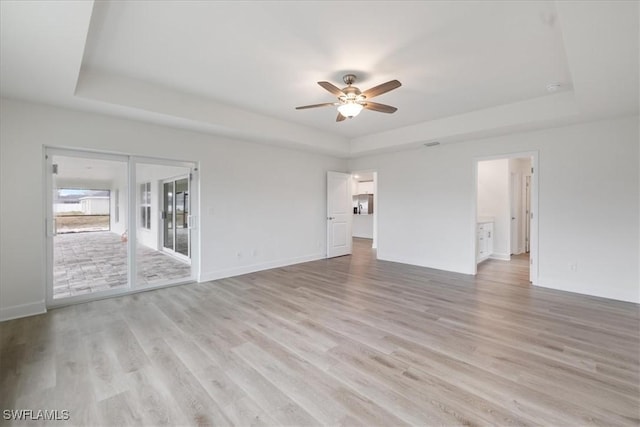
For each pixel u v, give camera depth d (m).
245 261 5.38
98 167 4.00
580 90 3.03
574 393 2.01
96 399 1.95
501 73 3.26
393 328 3.04
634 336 2.85
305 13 2.27
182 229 4.94
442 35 2.55
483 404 1.91
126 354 2.51
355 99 3.25
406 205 6.21
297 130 5.32
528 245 7.70
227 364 2.37
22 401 1.92
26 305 3.36
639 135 3.79
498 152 4.93
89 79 3.24
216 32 2.53
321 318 3.30
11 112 3.26
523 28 2.44
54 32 2.06
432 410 1.86
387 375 2.23
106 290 3.99
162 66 3.15
